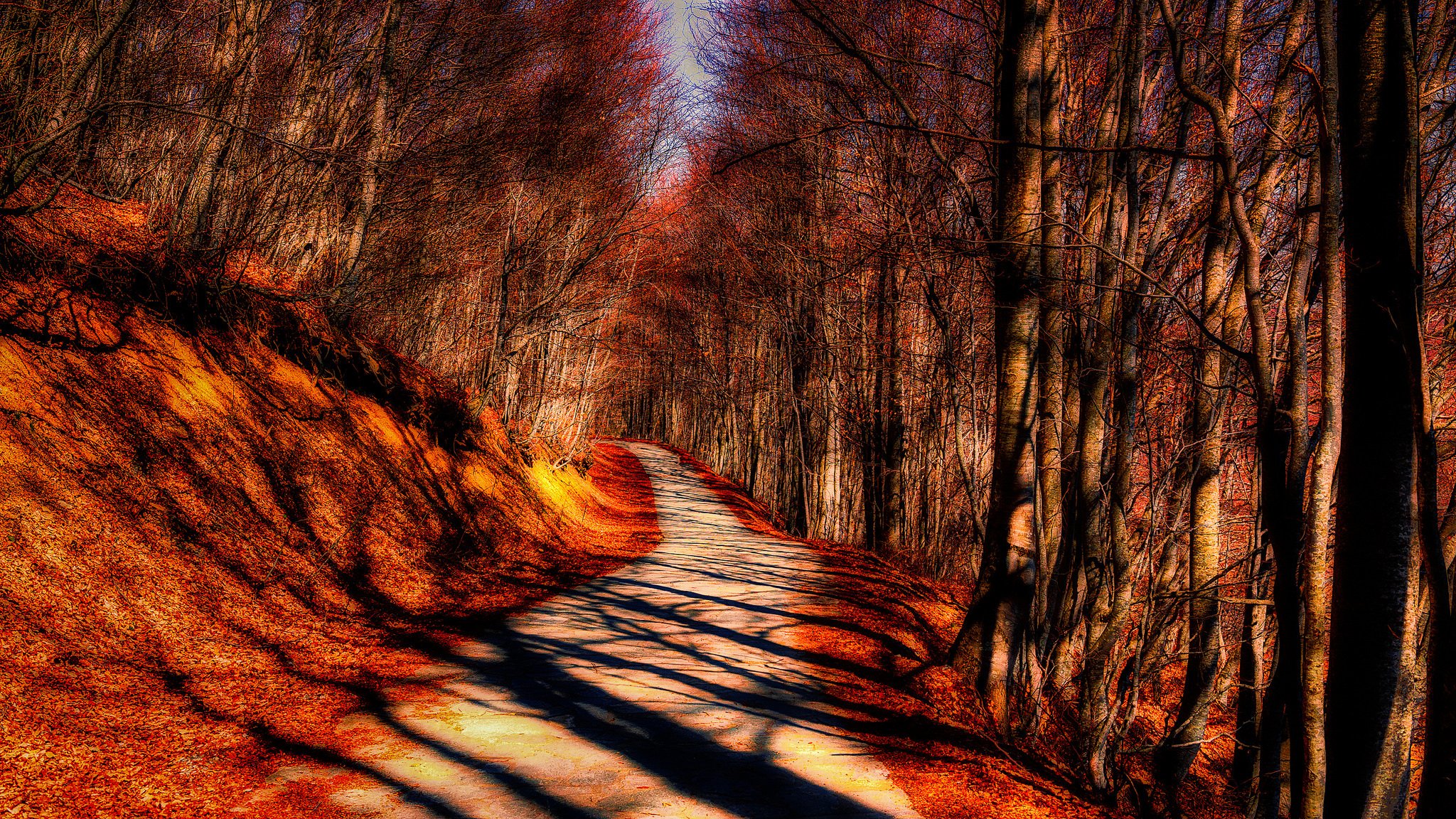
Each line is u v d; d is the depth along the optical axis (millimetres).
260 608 8523
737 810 5348
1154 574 8617
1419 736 8805
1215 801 10305
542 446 26953
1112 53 9211
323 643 8477
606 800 5383
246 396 11422
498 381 24828
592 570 15578
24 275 8695
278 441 11422
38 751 4828
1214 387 7914
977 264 10617
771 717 7441
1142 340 8961
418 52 18609
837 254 17891
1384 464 3877
